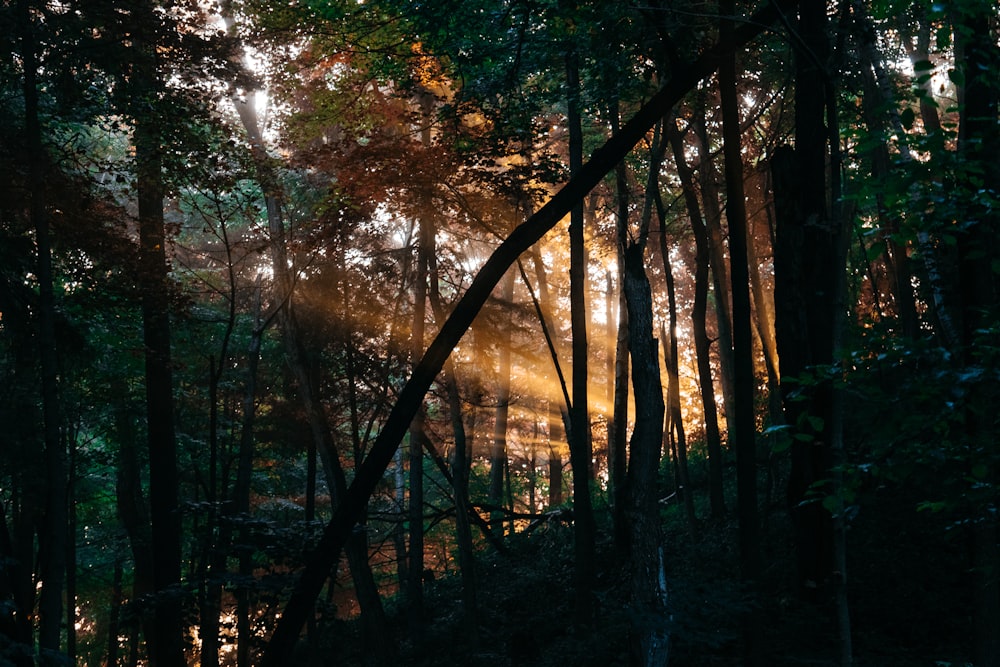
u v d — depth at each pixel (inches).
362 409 880.3
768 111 927.7
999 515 195.6
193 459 944.9
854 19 450.9
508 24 527.8
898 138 189.5
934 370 176.4
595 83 573.0
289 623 331.0
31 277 645.9
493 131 556.1
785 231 463.2
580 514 559.5
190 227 1041.5
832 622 414.0
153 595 479.5
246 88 553.6
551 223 339.6
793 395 191.6
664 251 709.3
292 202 858.1
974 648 284.2
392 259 837.2
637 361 325.7
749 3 459.8
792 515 446.0
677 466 861.8
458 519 689.6
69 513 917.2
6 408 628.7
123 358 839.7
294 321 761.6
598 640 478.9
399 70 602.2
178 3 519.5
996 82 188.1
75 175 555.5
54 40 477.4
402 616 848.3
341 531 335.0
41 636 426.3
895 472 183.8
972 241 185.2
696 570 564.1
